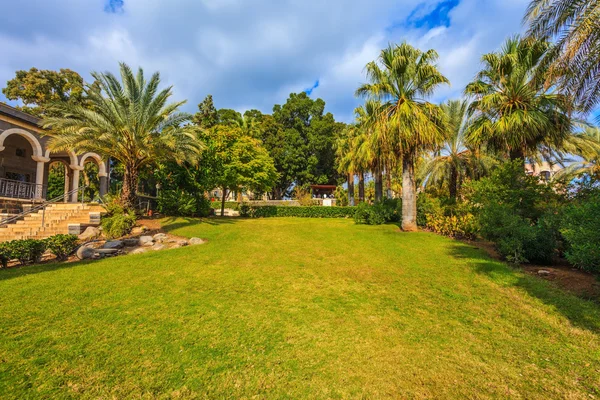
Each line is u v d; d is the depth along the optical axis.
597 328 4.27
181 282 6.33
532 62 11.09
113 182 35.84
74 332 4.03
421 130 12.14
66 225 12.63
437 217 13.16
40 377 3.06
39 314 4.58
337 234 12.73
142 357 3.48
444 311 5.06
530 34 8.22
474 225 10.28
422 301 5.51
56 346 3.66
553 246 7.45
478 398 2.92
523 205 9.32
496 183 10.14
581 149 15.37
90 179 35.03
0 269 7.70
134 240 10.90
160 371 3.23
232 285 6.21
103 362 3.35
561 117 10.91
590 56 7.26
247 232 13.13
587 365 3.44
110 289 5.81
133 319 4.48
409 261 8.26
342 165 30.55
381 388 3.05
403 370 3.37
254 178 25.14
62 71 27.11
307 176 40.03
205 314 4.73
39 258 9.02
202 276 6.79
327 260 8.45
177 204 17.03
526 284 6.14
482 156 16.67
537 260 7.84
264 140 41.16
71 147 13.09
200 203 19.06
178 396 2.86
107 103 13.12
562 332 4.24
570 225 5.75
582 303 5.06
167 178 18.48
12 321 4.32
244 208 28.20
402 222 13.80
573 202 8.19
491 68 12.12
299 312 4.94
